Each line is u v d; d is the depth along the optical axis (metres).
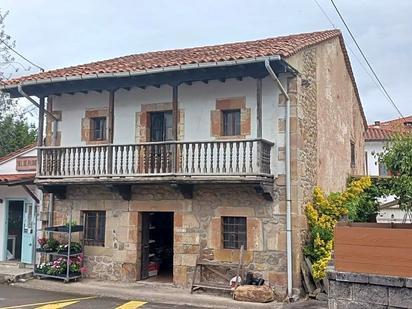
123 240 12.42
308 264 10.73
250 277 10.68
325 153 13.32
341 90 15.53
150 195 12.20
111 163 11.75
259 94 10.77
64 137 13.43
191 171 10.99
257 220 11.00
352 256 5.31
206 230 11.51
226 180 10.49
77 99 13.37
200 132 11.80
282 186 10.87
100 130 13.18
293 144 10.91
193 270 11.49
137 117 12.59
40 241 12.75
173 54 14.12
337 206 12.05
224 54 10.88
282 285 10.59
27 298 10.30
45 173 12.47
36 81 12.10
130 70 11.12
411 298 4.94
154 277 12.79
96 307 9.44
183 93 12.09
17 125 24.94
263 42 13.26
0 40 23.92
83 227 12.90
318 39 12.82
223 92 11.67
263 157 10.60
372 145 25.06
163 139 12.46
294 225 10.73
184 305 9.74
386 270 5.12
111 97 12.14
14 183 13.16
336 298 5.34
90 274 12.70
